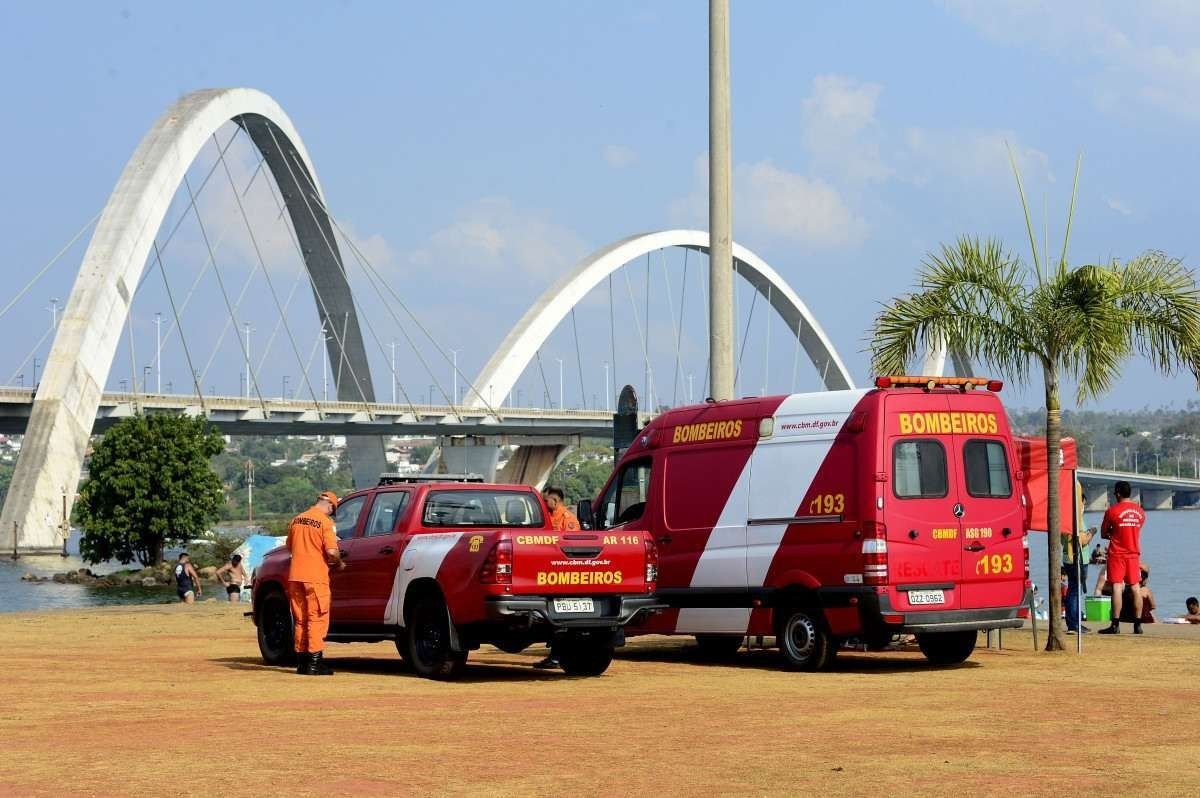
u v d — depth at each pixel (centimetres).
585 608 1551
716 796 827
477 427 12688
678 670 1714
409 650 1609
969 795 825
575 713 1220
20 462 8538
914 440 1667
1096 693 1373
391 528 1678
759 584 1748
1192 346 1994
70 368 8812
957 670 1675
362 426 11856
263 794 830
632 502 1952
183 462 7775
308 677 1576
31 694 1369
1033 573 7000
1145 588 2412
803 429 1725
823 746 1020
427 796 827
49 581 7156
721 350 2219
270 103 10938
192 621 2792
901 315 2069
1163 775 893
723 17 2250
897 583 1633
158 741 1041
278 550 1784
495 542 1502
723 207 2234
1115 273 2030
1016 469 1739
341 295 12050
